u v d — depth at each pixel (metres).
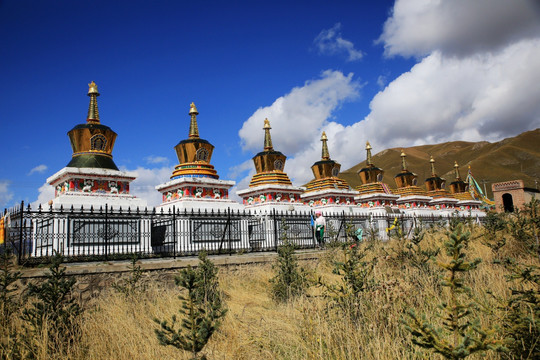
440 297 7.96
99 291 10.58
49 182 18.50
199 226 16.89
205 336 5.34
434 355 5.63
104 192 17.50
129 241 15.90
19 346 6.59
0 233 13.12
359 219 23.95
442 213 41.94
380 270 10.19
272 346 7.20
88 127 18.55
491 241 13.13
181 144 22.03
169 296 10.37
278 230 19.95
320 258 15.40
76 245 14.80
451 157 169.62
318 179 30.48
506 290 7.77
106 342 7.21
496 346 4.10
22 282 9.70
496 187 49.72
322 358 6.13
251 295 11.46
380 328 6.70
